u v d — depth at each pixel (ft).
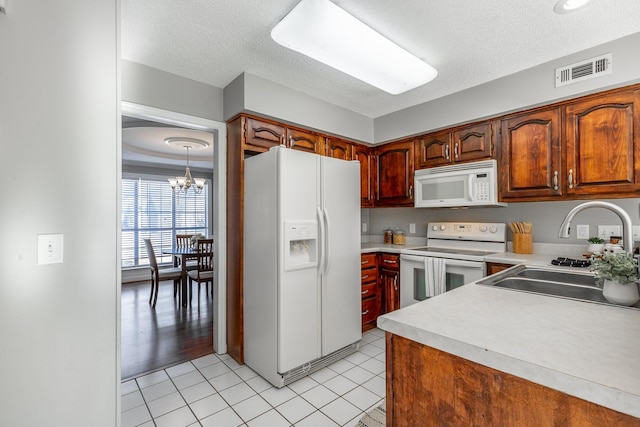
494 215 9.84
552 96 7.39
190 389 6.88
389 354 3.15
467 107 8.94
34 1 3.98
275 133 8.85
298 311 7.19
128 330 10.65
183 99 8.09
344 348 8.38
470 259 8.41
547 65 7.47
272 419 5.81
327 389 6.82
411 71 6.93
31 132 3.94
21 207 3.87
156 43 6.61
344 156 10.80
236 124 8.44
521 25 6.00
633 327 2.82
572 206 8.30
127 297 15.30
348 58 6.39
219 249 8.87
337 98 9.64
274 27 5.73
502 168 8.57
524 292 4.14
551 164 7.73
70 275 4.19
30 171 3.93
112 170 4.55
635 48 6.33
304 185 7.43
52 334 4.05
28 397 3.88
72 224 4.22
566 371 2.02
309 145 9.68
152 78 7.61
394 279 10.37
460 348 2.53
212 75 8.09
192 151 17.13
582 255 8.00
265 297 7.30
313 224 7.54
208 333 10.38
